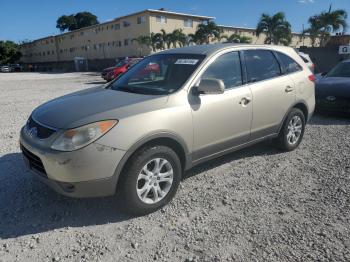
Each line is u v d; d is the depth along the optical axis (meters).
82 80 27.58
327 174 4.84
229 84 4.54
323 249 3.15
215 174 4.85
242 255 3.09
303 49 28.00
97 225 3.60
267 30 39.19
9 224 3.61
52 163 3.32
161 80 4.38
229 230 3.48
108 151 3.36
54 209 3.91
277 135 5.44
